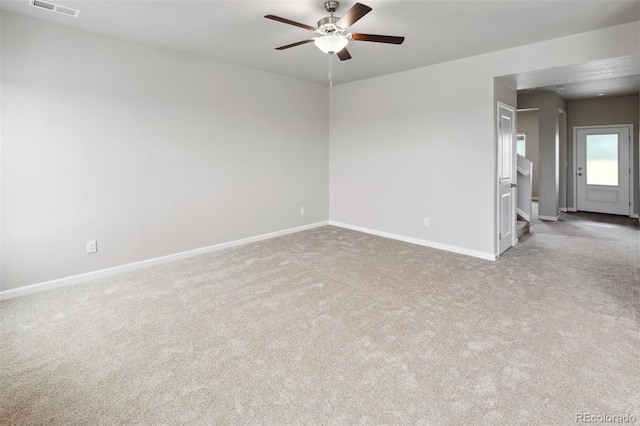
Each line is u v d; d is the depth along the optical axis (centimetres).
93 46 348
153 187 402
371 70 493
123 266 384
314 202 604
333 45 281
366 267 396
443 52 407
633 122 691
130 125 379
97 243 364
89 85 348
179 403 183
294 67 482
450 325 261
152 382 199
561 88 624
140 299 312
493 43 375
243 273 378
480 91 421
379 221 553
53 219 335
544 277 359
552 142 670
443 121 460
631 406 176
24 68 310
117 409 178
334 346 235
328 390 192
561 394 186
